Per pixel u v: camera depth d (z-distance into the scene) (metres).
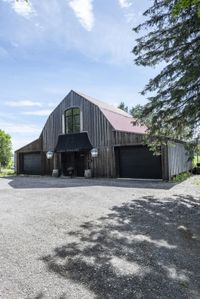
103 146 16.52
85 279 3.09
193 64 7.04
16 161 22.23
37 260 3.59
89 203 7.55
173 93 7.80
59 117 18.97
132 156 15.77
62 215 6.07
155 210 6.77
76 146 17.52
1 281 2.99
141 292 2.83
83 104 17.69
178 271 3.40
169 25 7.88
